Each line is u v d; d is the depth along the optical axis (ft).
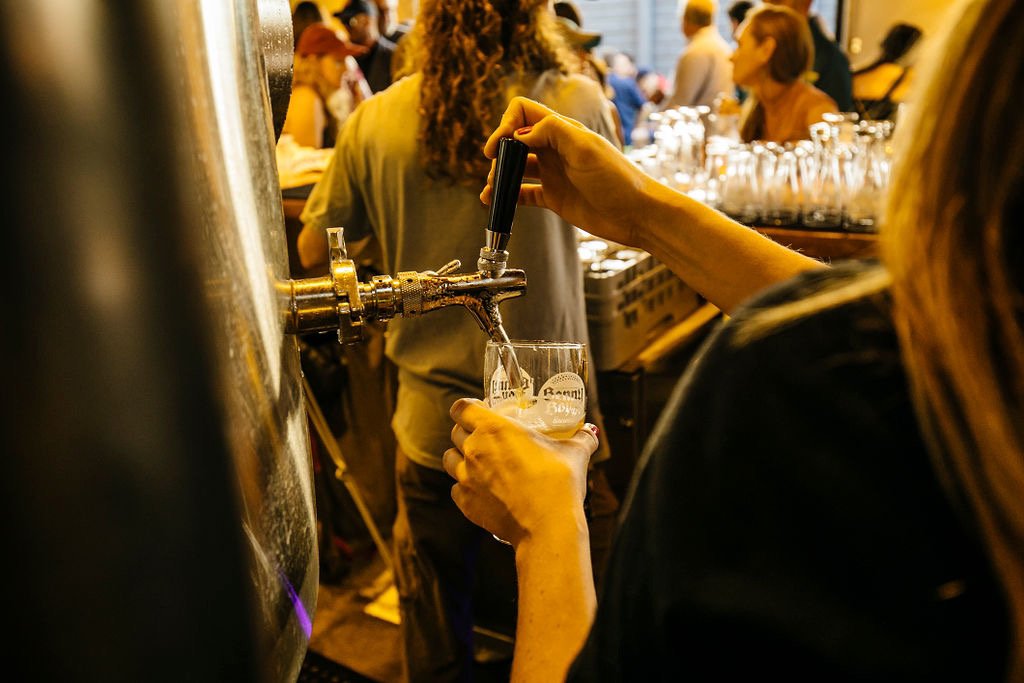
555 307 6.19
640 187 3.66
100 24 1.32
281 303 2.15
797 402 1.54
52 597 1.34
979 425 1.37
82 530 1.35
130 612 1.41
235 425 1.65
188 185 1.50
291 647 1.95
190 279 1.48
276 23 2.51
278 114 2.72
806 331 1.60
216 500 1.56
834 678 1.45
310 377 8.70
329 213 6.64
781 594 1.48
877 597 1.44
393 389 8.88
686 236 3.61
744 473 1.54
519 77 5.86
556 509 2.50
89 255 1.31
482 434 2.70
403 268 6.33
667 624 1.58
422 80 5.90
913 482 1.45
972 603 1.42
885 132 9.48
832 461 1.49
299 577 2.04
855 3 11.50
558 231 6.20
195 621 1.53
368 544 9.69
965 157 1.42
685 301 9.76
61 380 1.30
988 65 1.40
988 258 1.39
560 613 2.31
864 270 1.70
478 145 5.78
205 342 1.52
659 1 26.55
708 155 10.11
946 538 1.43
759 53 10.43
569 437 3.16
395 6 14.65
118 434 1.37
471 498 2.73
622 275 8.01
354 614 8.88
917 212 1.47
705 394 1.66
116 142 1.34
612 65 18.43
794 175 8.85
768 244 3.56
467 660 7.08
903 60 11.05
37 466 1.30
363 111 6.29
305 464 2.25
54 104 1.27
